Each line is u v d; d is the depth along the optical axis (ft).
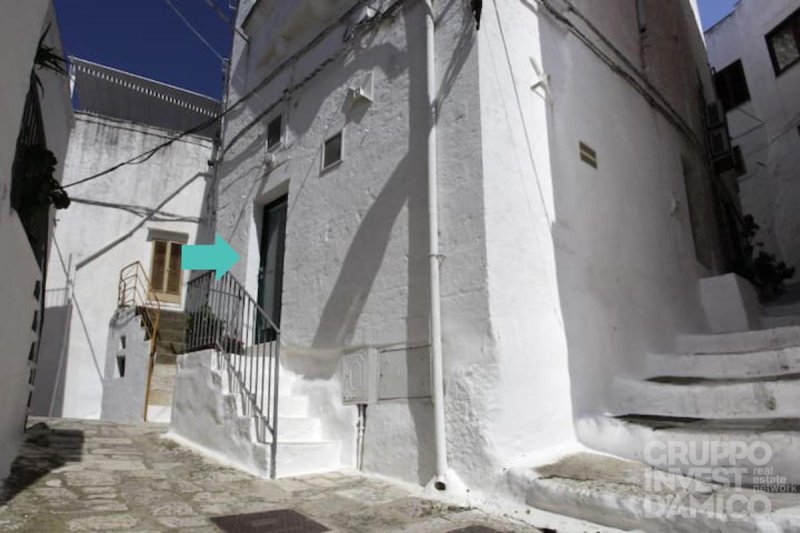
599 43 21.90
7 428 13.69
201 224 37.55
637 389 16.35
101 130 36.35
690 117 30.25
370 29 19.90
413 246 15.92
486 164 14.53
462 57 15.76
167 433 20.44
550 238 15.98
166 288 35.81
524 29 17.20
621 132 21.88
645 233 21.84
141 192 36.52
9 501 10.90
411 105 17.24
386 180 17.44
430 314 14.71
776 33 44.21
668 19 30.07
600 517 10.40
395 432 14.99
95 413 32.99
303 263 20.26
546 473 12.14
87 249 34.50
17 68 10.84
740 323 24.41
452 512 11.77
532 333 14.39
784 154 42.39
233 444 16.37
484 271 13.78
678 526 9.34
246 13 30.60
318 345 18.45
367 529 10.68
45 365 32.14
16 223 12.27
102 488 12.58
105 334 34.17
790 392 13.46
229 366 17.79
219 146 31.89
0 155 10.23
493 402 13.01
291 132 23.36
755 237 43.32
